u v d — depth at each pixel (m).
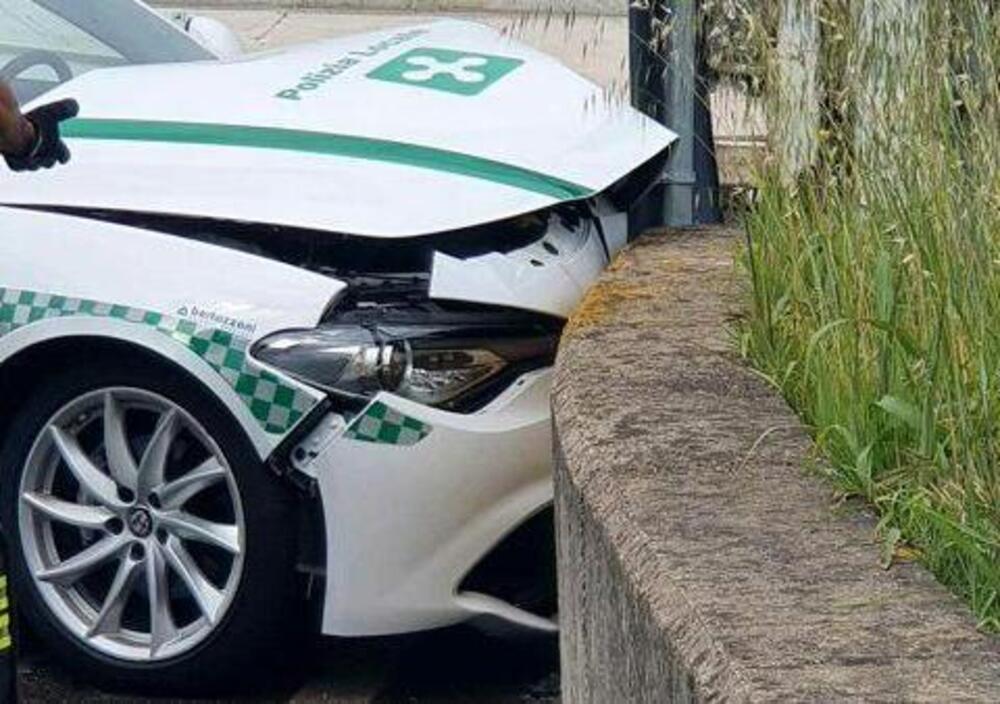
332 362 5.47
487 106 6.29
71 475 5.86
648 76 6.77
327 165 5.82
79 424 5.82
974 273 3.92
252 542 5.56
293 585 5.59
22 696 5.85
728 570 3.39
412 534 5.48
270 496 5.53
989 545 3.31
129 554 5.78
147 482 5.70
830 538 3.53
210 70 6.60
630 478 3.92
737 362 4.82
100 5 7.35
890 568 3.38
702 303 5.45
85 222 5.78
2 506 5.89
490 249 5.73
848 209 4.59
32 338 5.69
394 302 5.58
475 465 5.50
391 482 5.45
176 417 5.62
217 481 5.61
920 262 4.12
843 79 4.77
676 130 6.79
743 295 5.46
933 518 3.33
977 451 3.58
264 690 5.88
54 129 4.60
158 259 5.67
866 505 3.70
